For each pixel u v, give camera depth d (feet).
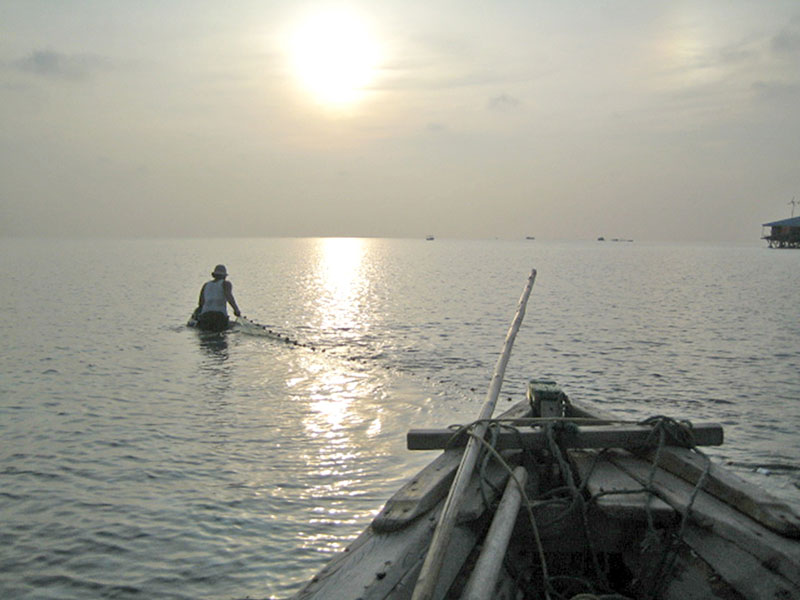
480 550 14.70
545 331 72.23
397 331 70.79
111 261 278.05
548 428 18.16
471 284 157.99
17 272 185.88
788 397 41.11
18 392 38.99
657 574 14.23
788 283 169.07
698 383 45.16
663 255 483.10
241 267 247.70
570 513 15.76
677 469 17.11
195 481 25.07
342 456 28.07
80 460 27.17
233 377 44.09
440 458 17.92
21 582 18.12
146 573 18.61
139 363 48.80
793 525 13.02
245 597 17.52
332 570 12.34
